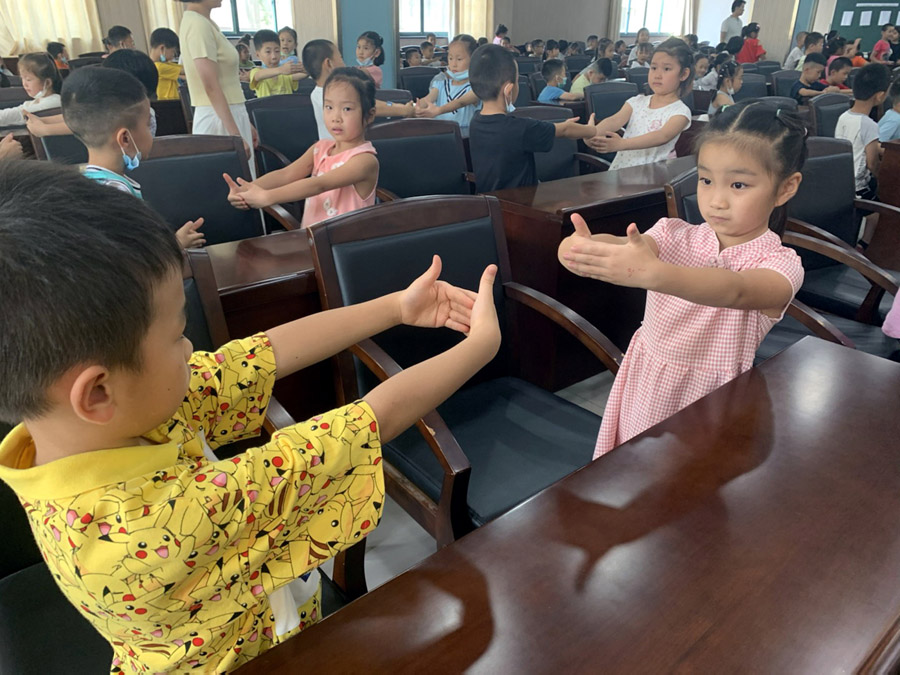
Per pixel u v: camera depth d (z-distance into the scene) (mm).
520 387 1456
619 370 1247
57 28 7520
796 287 987
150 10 7809
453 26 9953
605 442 1237
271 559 533
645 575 594
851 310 1906
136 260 405
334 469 531
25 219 381
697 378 1140
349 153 2029
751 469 739
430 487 1150
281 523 510
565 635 536
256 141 3051
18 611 867
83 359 398
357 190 2057
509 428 1301
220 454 1157
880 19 10305
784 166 1002
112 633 516
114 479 448
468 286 1420
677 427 824
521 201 1989
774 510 674
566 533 649
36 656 803
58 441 455
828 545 625
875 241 2789
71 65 5727
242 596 521
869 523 654
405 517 1605
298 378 1568
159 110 3924
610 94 4160
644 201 2080
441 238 1387
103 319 391
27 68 3443
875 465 743
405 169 2527
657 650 519
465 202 1427
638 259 808
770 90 6695
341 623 553
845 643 523
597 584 585
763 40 12414
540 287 2008
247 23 8602
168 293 439
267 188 2133
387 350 1350
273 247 1616
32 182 406
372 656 522
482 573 601
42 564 961
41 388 404
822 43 9305
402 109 3600
